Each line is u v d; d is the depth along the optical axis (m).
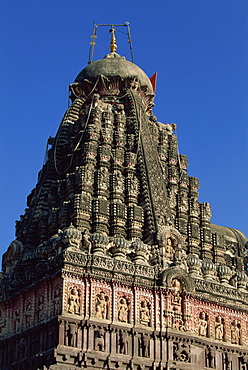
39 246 63.34
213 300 61.78
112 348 55.41
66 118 76.56
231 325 62.34
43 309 57.28
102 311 56.44
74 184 66.62
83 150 69.19
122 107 75.38
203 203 71.94
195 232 68.12
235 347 61.38
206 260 65.75
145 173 68.25
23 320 59.03
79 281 56.69
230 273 65.81
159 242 62.50
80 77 79.06
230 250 72.75
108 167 68.25
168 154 75.50
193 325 59.66
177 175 73.88
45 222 66.56
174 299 59.56
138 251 61.06
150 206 65.38
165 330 57.91
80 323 55.03
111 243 61.66
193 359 58.41
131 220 64.06
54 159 72.56
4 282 63.09
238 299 63.59
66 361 53.19
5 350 59.56
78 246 59.53
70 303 55.47
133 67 78.81
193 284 60.78
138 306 58.00
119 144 70.94
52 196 68.88
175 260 62.03
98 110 72.81
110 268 58.28
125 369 55.03
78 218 62.38
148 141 72.62
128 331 56.53
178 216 69.75
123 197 66.31
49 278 57.44
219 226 76.75
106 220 63.44
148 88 79.12
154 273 60.00
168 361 56.81
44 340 55.50
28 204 76.75
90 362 53.94
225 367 60.12
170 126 79.38
